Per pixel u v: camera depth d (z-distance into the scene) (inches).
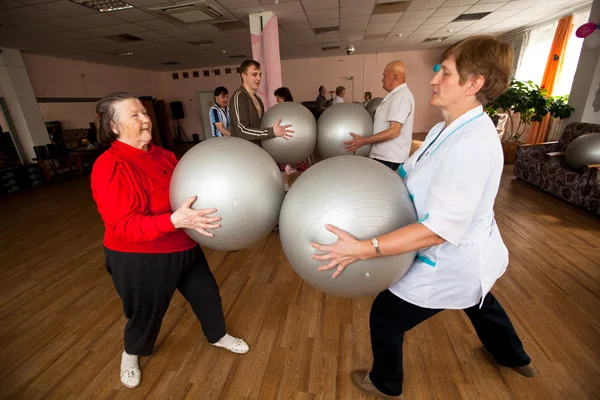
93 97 318.0
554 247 93.6
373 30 262.7
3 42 210.4
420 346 59.2
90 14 170.7
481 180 29.4
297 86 422.9
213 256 100.0
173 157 52.3
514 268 83.2
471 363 55.1
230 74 426.6
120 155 42.8
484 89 31.4
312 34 260.8
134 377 54.4
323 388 52.2
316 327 66.4
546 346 57.4
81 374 57.8
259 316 70.7
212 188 35.1
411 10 209.0
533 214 119.9
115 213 39.6
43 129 249.0
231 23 211.5
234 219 36.3
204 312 56.3
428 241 29.2
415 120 418.9
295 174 175.5
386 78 79.1
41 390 54.8
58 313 76.6
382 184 31.3
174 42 255.3
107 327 70.9
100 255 108.1
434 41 332.8
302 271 33.3
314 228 30.2
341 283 32.1
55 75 276.1
